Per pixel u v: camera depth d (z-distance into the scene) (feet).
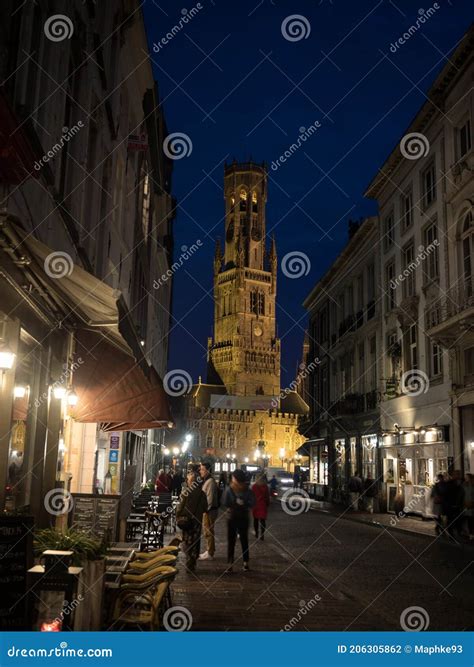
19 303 25.18
